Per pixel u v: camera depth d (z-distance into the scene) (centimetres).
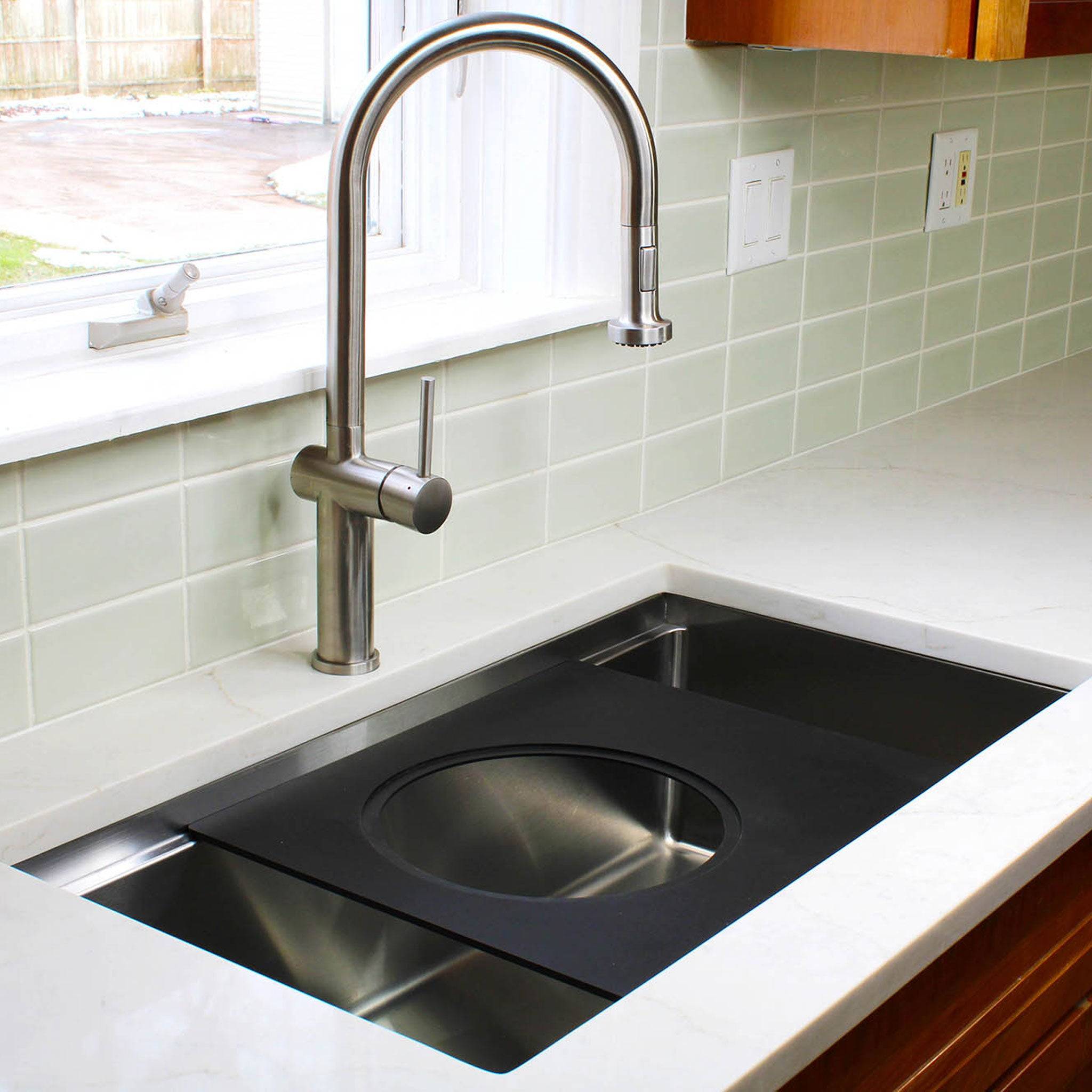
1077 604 137
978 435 193
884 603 137
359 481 114
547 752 122
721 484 172
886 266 190
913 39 138
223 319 130
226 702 116
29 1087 71
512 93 143
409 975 98
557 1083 71
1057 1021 114
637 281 114
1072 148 223
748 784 116
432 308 142
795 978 80
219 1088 71
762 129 164
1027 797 101
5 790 102
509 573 145
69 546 109
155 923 106
